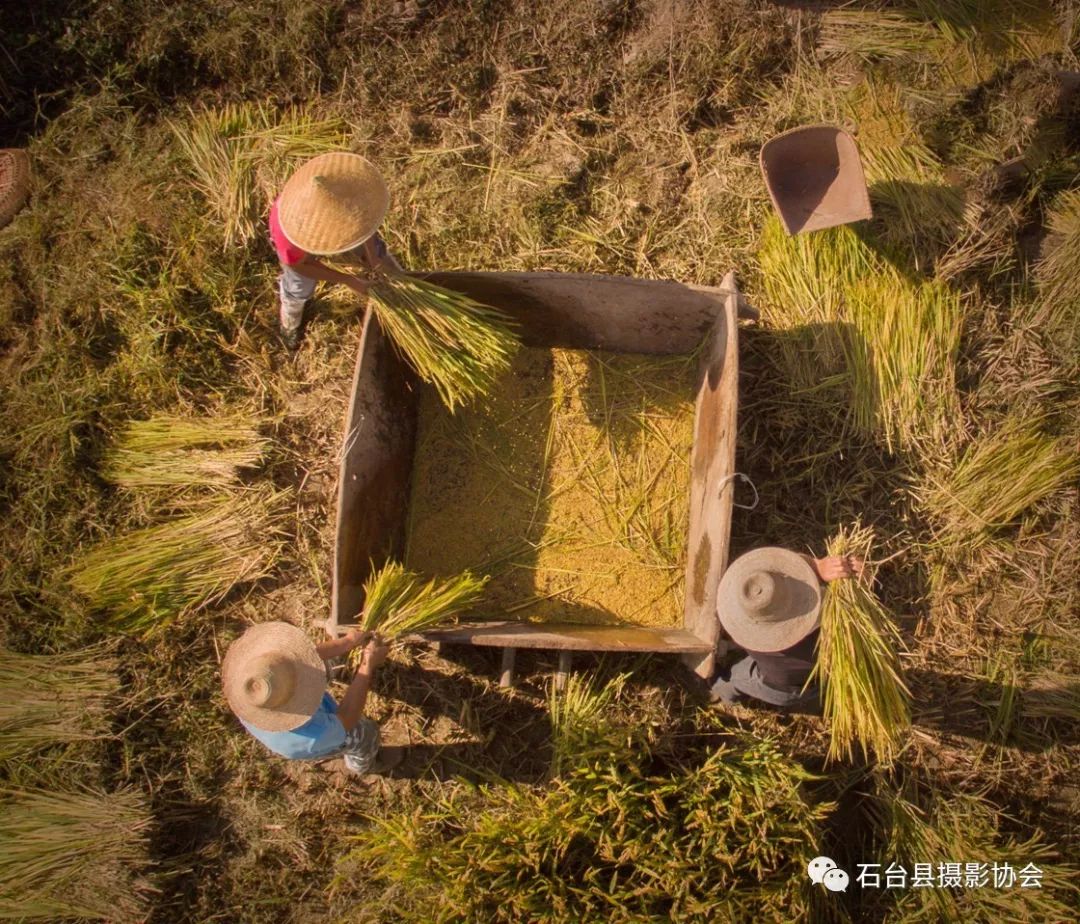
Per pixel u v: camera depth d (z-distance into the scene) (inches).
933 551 190.7
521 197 209.0
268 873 185.9
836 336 196.1
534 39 215.9
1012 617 189.3
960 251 197.5
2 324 205.8
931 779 183.0
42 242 209.0
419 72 215.5
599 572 188.5
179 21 215.5
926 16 212.2
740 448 195.5
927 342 194.2
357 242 153.3
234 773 189.8
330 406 201.8
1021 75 199.3
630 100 213.8
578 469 192.9
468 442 194.4
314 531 197.3
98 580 188.7
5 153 215.6
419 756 188.9
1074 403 194.1
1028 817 182.5
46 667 188.1
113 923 181.8
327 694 154.1
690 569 184.5
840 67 212.2
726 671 178.4
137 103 219.3
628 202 208.7
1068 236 198.8
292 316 193.3
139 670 191.3
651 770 182.7
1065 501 192.1
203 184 209.9
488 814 172.9
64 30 215.5
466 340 168.4
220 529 193.2
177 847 186.9
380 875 177.5
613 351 197.3
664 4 213.9
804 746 185.9
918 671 187.3
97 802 183.3
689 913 160.7
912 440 193.2
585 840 170.4
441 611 161.3
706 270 203.8
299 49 214.5
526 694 189.3
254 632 148.1
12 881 176.6
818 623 149.4
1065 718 184.2
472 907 162.9
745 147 210.4
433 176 211.6
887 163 204.5
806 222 191.3
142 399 201.3
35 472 196.9
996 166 199.9
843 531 159.5
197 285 204.1
